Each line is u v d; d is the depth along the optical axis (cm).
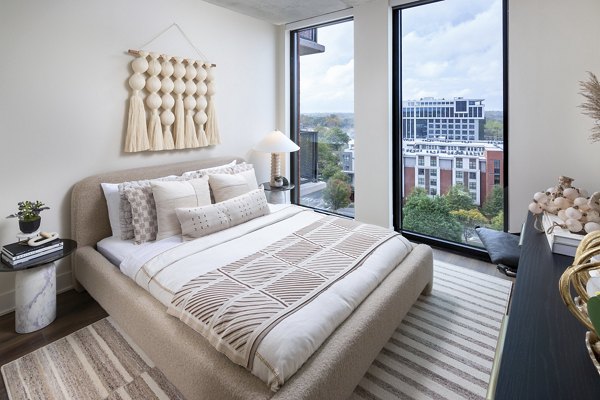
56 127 248
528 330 87
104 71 269
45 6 235
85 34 256
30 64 232
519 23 263
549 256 138
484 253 318
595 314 62
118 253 234
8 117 225
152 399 159
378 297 176
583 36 240
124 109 284
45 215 248
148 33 293
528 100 266
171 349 152
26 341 203
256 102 406
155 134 300
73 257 258
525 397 66
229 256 206
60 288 265
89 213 261
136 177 286
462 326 213
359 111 368
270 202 398
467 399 158
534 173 271
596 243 83
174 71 309
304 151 446
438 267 301
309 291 163
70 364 183
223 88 364
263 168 427
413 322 218
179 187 262
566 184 183
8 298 237
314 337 137
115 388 166
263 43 407
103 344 200
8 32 221
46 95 241
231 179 298
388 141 352
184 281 179
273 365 122
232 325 139
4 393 164
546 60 255
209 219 252
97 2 261
